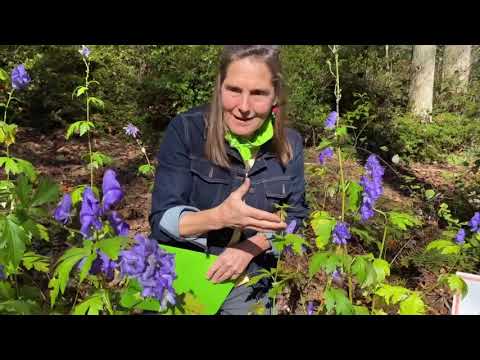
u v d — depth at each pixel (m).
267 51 0.88
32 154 3.37
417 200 2.83
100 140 3.84
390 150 4.24
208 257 0.94
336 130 1.14
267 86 0.89
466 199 2.74
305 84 4.34
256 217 0.84
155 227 0.95
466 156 4.23
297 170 1.07
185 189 0.97
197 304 0.83
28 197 0.85
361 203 1.09
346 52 5.36
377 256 2.00
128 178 3.02
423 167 4.14
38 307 0.88
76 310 0.74
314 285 1.50
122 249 0.67
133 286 0.72
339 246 1.01
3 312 0.86
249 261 0.96
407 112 5.36
